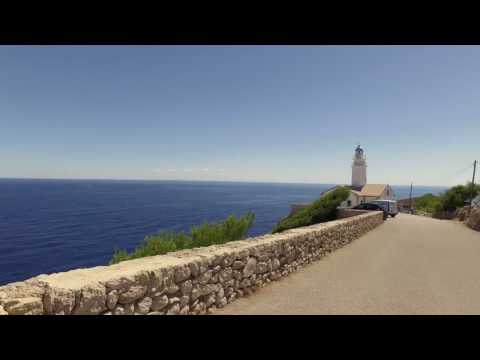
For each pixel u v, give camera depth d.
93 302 3.12
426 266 9.22
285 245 7.64
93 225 67.50
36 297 2.75
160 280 3.94
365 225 18.12
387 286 6.86
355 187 69.06
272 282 6.97
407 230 20.80
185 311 4.40
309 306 5.46
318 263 9.27
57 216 82.19
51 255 42.84
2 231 60.19
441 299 6.02
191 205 122.44
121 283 3.42
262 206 123.50
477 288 6.86
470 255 11.49
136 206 113.56
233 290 5.62
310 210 35.62
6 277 33.91
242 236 13.55
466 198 44.25
